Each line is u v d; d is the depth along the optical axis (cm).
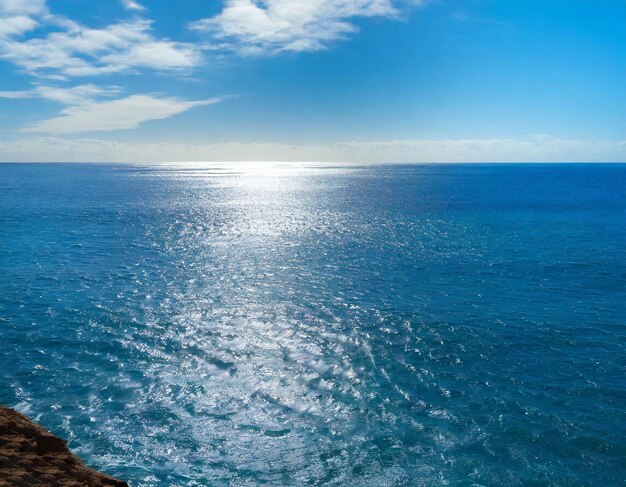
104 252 4319
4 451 984
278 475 1323
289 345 2205
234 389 1792
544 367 1988
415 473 1332
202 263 3912
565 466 1363
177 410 1639
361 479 1309
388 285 3244
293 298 2944
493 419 1598
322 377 1895
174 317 2566
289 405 1686
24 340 2209
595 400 1722
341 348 2177
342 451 1430
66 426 1521
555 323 2494
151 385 1806
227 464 1366
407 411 1652
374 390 1795
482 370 1961
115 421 1559
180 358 2052
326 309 2730
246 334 2334
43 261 3894
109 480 1044
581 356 2094
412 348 2180
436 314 2642
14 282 3216
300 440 1484
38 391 1739
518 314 2636
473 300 2900
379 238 5122
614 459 1394
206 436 1495
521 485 1285
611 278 3384
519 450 1433
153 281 3319
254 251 4431
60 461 1048
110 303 2795
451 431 1533
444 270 3675
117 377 1864
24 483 891
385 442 1475
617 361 2039
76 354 2069
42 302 2791
